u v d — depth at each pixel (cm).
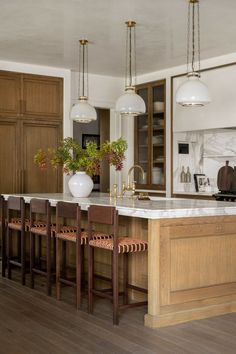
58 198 527
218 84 671
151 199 533
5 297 468
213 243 410
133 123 837
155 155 794
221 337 354
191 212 391
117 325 382
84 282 486
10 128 707
